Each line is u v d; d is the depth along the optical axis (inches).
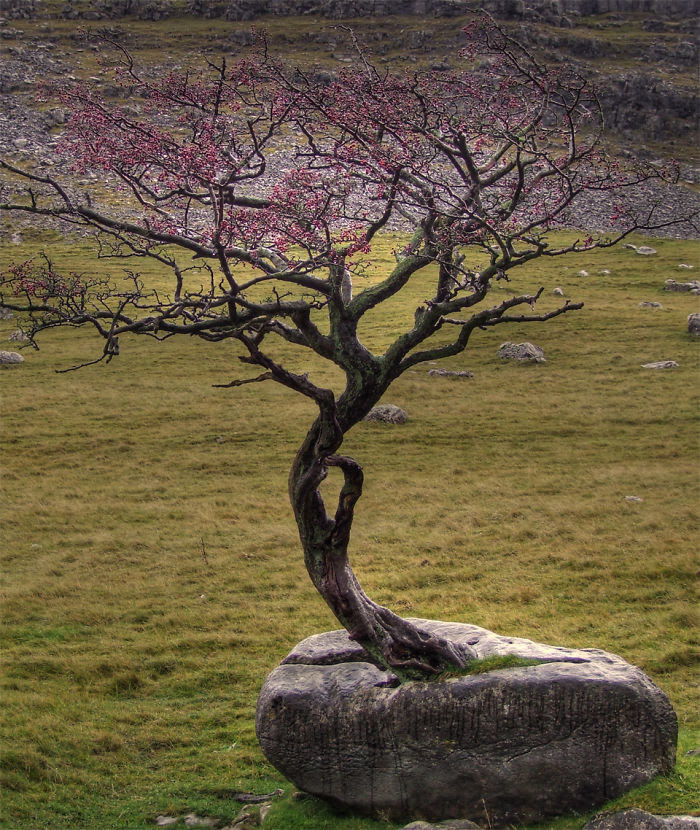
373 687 568.1
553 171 616.4
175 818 625.9
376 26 5826.8
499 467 1539.1
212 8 6220.5
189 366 2142.0
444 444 1657.2
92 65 5064.0
